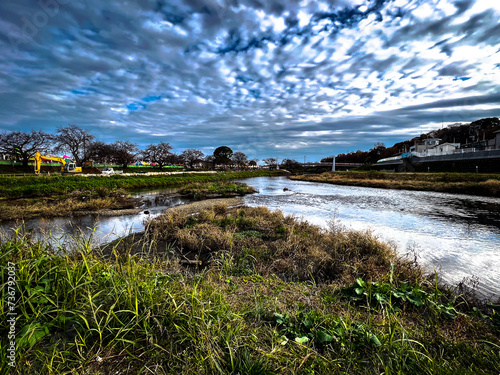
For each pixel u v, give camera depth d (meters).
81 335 2.10
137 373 1.78
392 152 90.81
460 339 2.55
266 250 6.28
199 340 2.05
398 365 1.95
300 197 21.45
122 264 3.11
